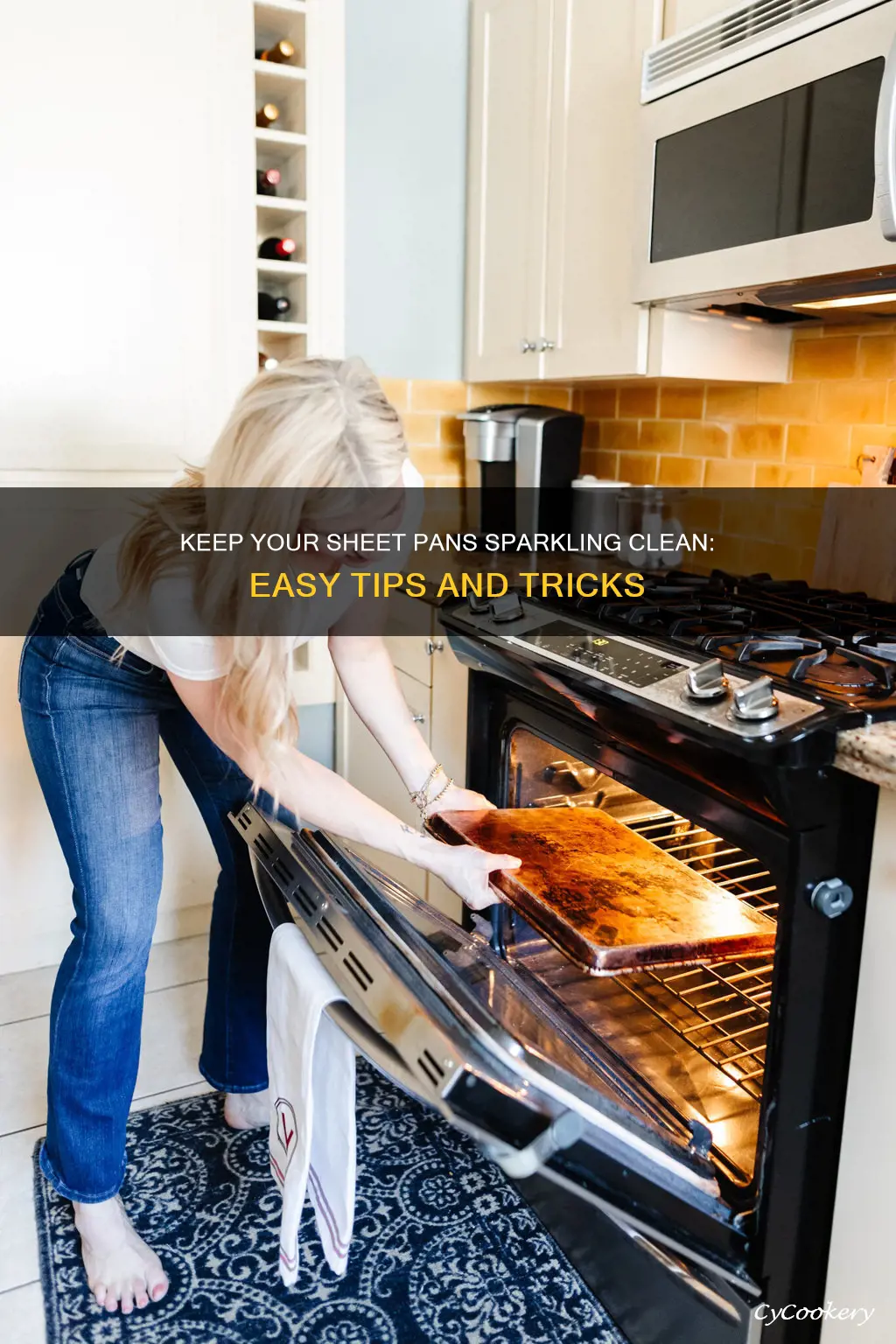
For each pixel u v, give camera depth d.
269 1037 1.26
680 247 1.70
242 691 1.14
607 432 2.62
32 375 2.06
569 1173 0.95
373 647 1.54
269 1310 1.41
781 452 2.04
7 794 2.19
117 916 1.39
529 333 2.28
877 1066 1.09
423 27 2.41
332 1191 1.21
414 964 1.01
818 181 1.40
